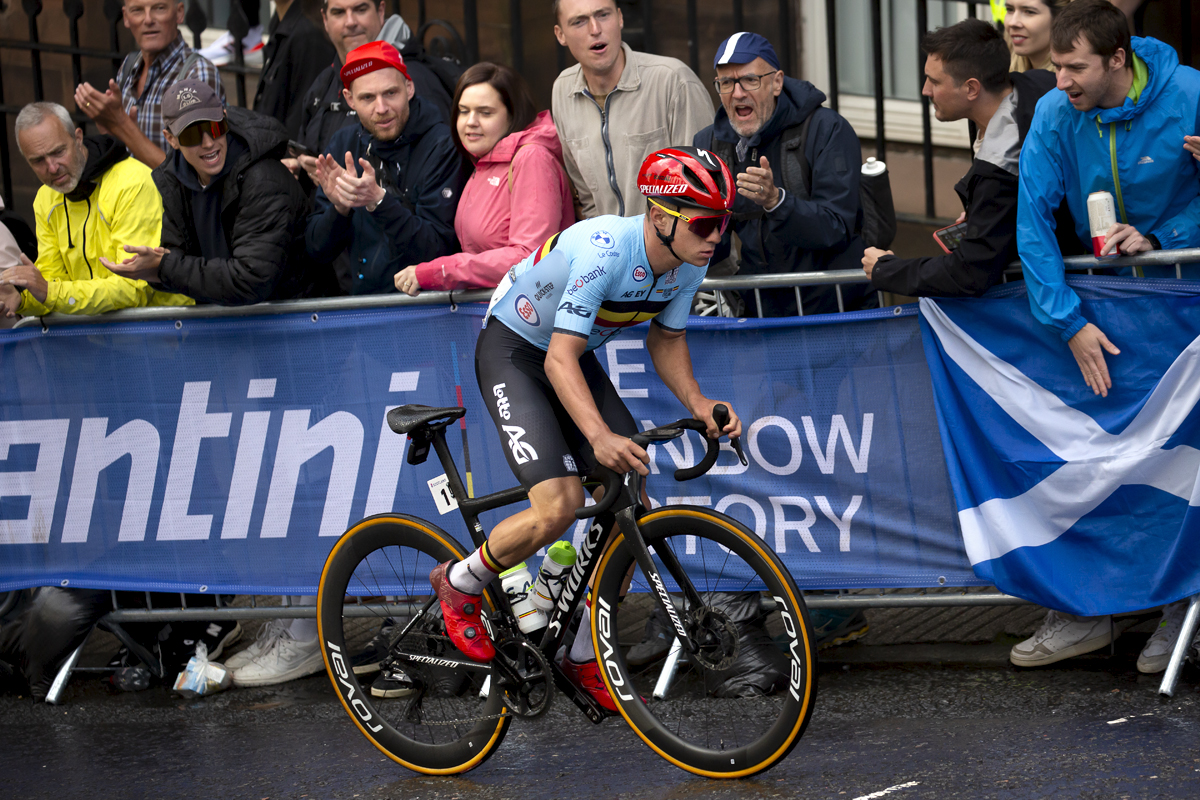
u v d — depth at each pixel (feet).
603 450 31.55
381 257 44.73
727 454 42.86
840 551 42.47
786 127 43.04
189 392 45.68
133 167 46.60
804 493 42.57
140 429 46.16
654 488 43.42
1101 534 39.73
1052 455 39.91
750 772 32.65
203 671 45.24
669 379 35.45
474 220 43.42
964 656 42.88
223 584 45.85
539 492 32.86
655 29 72.13
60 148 45.19
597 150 46.68
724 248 45.37
